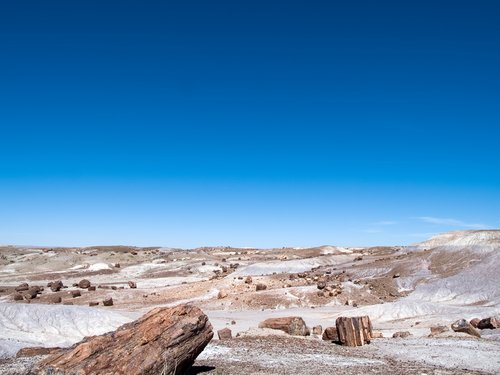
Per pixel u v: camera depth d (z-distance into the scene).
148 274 128.12
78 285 98.12
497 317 49.50
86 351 16.42
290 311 71.56
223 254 179.12
